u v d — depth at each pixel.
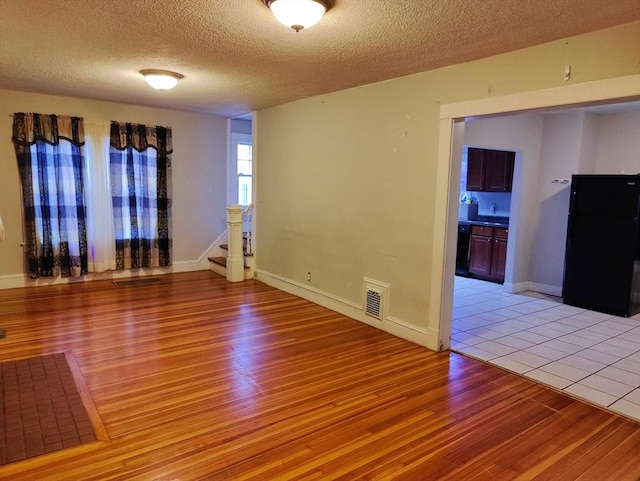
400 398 2.67
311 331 3.87
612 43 2.37
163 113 5.64
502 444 2.21
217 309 4.45
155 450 2.08
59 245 5.10
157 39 2.78
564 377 3.03
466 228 6.68
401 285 3.74
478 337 3.86
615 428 2.38
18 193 4.87
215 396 2.63
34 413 2.38
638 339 3.87
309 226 4.81
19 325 3.78
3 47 3.03
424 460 2.06
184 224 6.05
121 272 5.61
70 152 5.00
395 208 3.74
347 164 4.23
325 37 2.65
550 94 2.64
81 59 3.30
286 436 2.23
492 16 2.26
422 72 3.41
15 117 4.69
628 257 4.52
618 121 5.33
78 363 3.04
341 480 1.90
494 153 6.40
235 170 7.02
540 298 5.37
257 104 5.14
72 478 1.87
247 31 2.59
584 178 4.82
